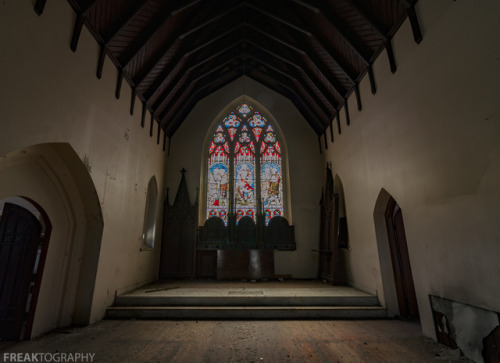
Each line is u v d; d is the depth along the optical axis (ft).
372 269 18.86
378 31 16.24
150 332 14.07
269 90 33.94
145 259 24.11
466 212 10.59
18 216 14.94
